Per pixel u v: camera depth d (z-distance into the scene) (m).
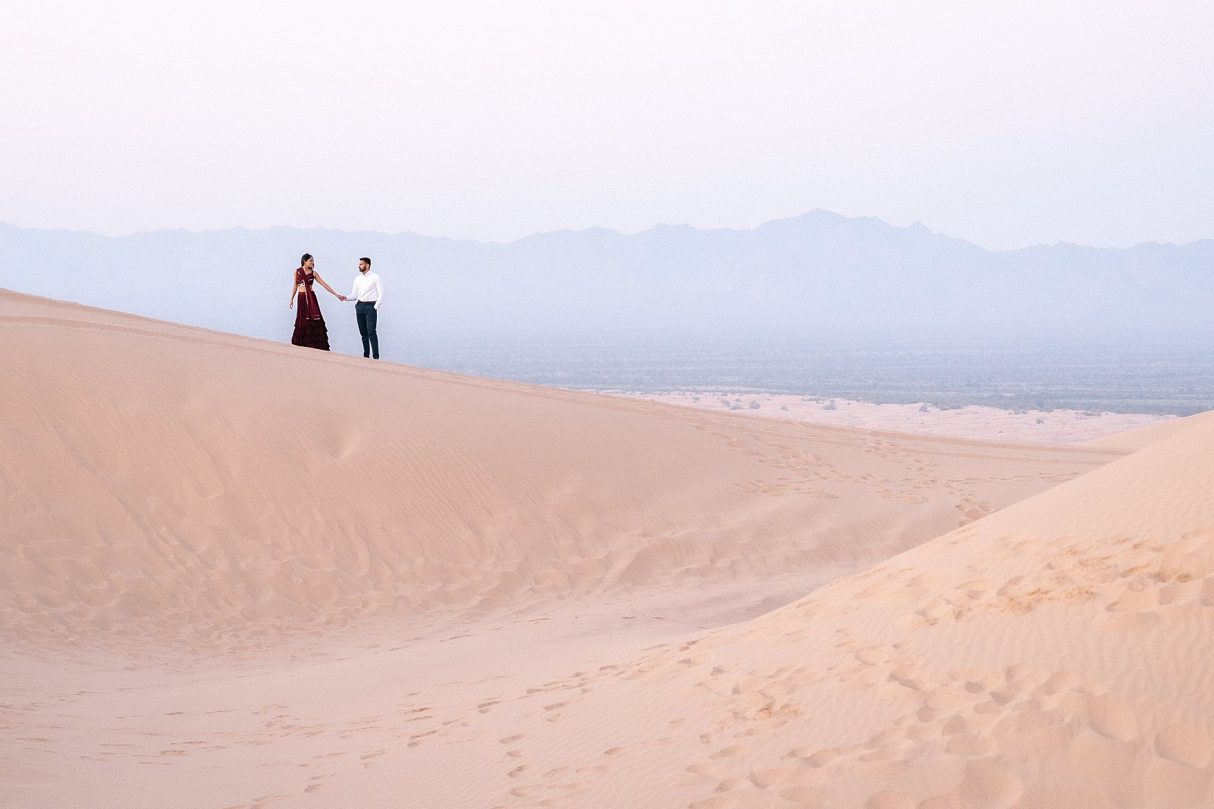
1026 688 4.87
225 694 9.07
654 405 22.94
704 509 16.50
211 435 14.57
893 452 21.98
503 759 6.02
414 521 14.33
